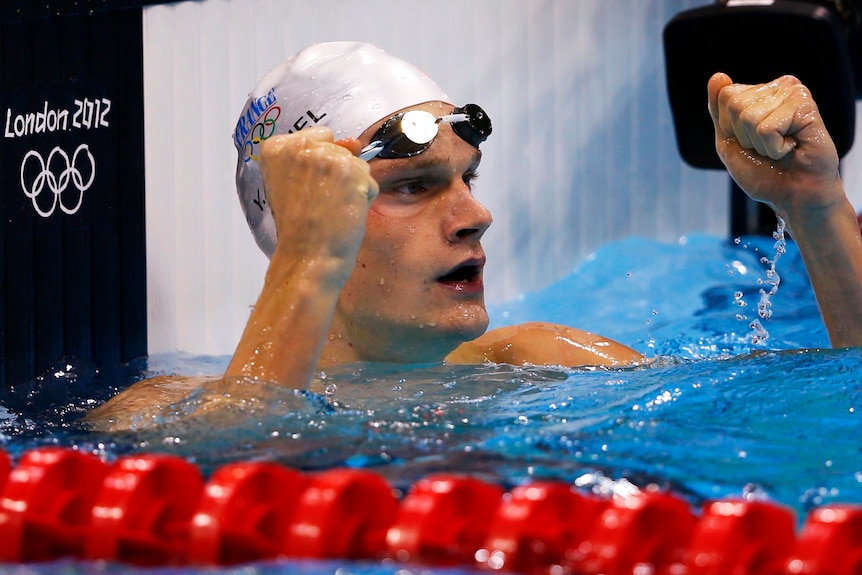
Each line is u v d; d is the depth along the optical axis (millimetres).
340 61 6258
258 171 6500
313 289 4859
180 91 11086
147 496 3271
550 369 5988
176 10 11000
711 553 2865
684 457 3959
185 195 11125
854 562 2859
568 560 2955
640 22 12555
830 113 10938
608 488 3600
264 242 6605
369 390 5277
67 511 3318
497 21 12102
